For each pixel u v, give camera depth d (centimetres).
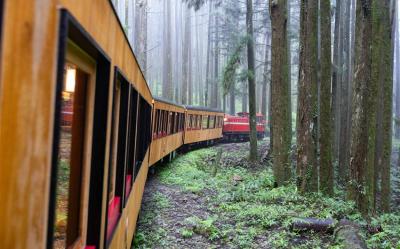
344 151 1753
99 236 263
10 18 125
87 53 226
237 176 1570
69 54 189
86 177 251
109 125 279
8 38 125
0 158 128
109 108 275
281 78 1282
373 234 816
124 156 419
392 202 1483
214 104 3959
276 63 1283
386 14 1070
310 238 781
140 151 812
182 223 902
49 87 137
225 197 1155
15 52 127
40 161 135
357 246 675
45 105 136
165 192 1253
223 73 1970
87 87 248
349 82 2061
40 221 136
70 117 208
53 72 138
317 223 806
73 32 172
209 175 1639
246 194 1153
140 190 825
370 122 973
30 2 130
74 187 232
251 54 1959
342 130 1783
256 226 876
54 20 138
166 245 777
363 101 970
